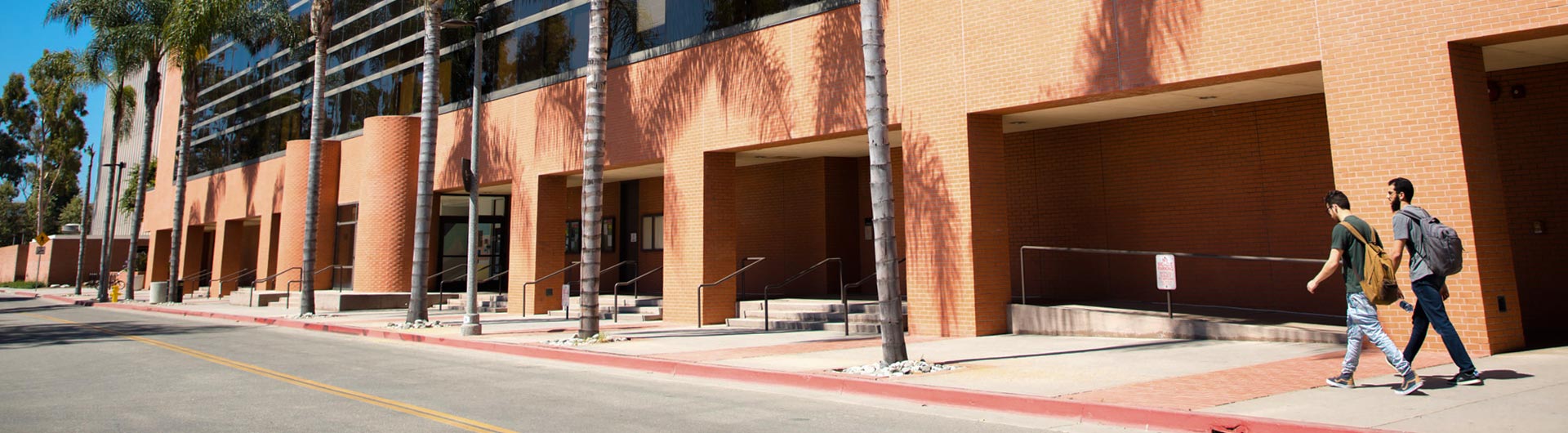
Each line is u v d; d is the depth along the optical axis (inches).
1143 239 647.8
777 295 869.8
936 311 597.0
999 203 601.3
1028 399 315.6
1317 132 569.0
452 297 1109.1
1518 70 498.9
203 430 283.7
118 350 580.1
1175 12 513.3
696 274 746.8
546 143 919.0
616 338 592.1
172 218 1769.2
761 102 710.5
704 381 425.1
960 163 592.7
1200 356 429.7
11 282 2576.3
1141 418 284.4
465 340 635.5
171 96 1883.6
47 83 2581.2
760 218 914.1
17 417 310.8
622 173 960.9
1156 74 517.3
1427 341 412.8
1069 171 691.4
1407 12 430.3
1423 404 274.8
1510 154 500.7
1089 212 677.3
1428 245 299.6
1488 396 284.2
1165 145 639.8
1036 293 703.1
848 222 856.9
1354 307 303.0
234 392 377.4
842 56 657.6
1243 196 599.8
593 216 597.0
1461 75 421.1
